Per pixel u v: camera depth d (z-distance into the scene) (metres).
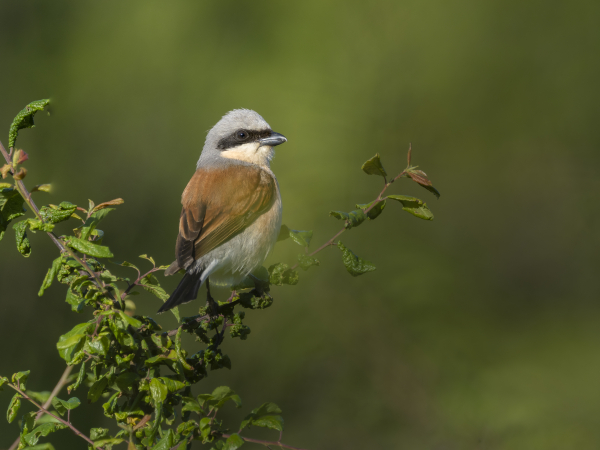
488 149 11.55
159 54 13.67
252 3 12.73
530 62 11.66
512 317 11.34
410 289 10.64
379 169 5.68
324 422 10.29
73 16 14.05
